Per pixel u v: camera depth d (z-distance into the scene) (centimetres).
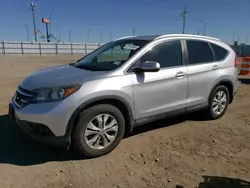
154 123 529
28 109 353
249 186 315
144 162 371
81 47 5231
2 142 425
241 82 1075
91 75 379
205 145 429
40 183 317
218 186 314
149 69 394
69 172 342
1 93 804
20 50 4497
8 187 308
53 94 349
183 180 326
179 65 464
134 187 312
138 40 459
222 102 556
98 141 378
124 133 421
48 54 4791
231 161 376
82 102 353
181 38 480
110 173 342
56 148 408
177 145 428
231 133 482
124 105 394
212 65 514
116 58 439
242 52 4488
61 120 345
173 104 457
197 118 562
